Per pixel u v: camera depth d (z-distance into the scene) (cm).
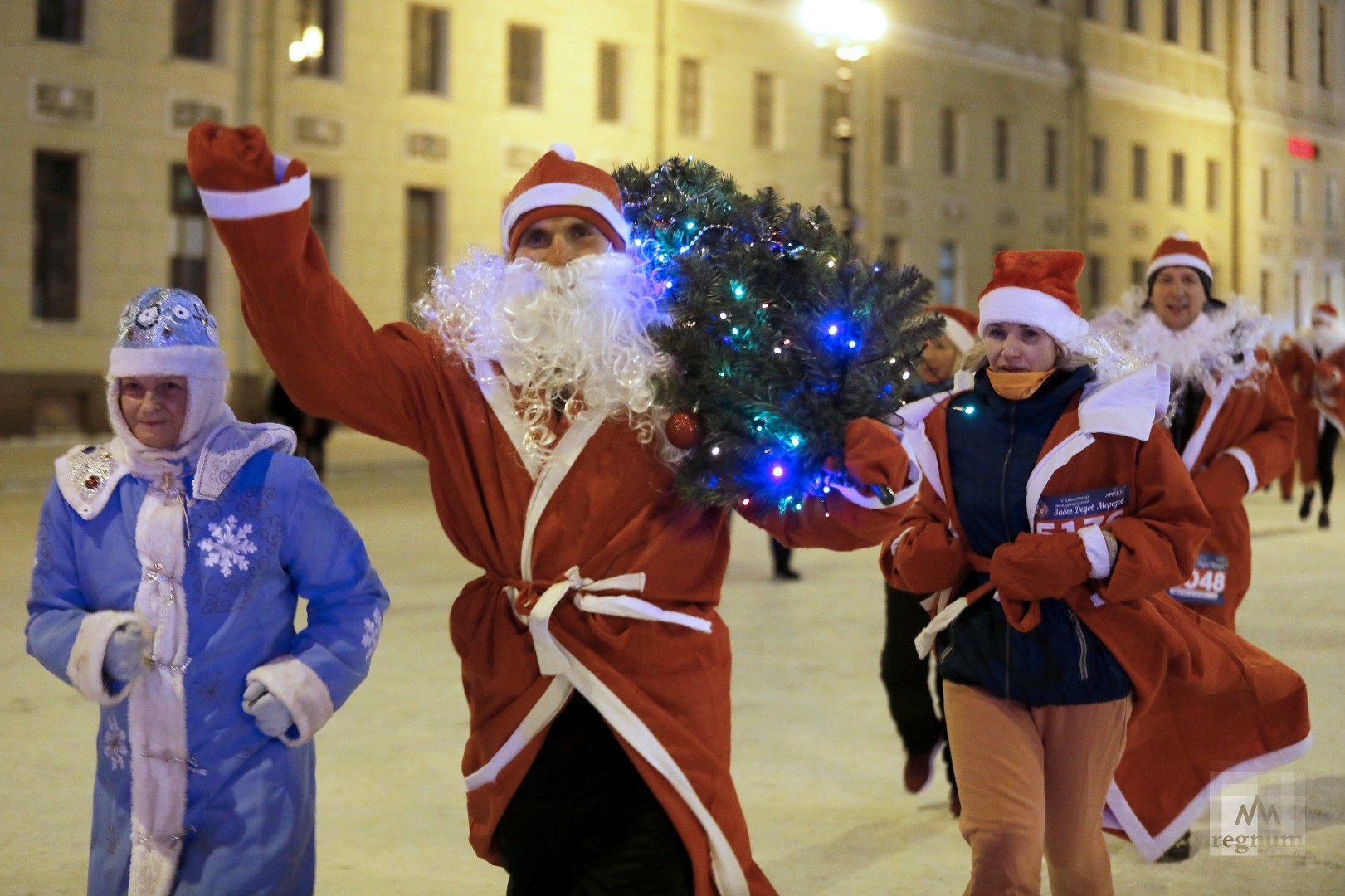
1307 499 1452
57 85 2355
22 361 2339
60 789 533
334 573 298
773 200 301
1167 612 392
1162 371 348
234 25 2519
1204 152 4406
